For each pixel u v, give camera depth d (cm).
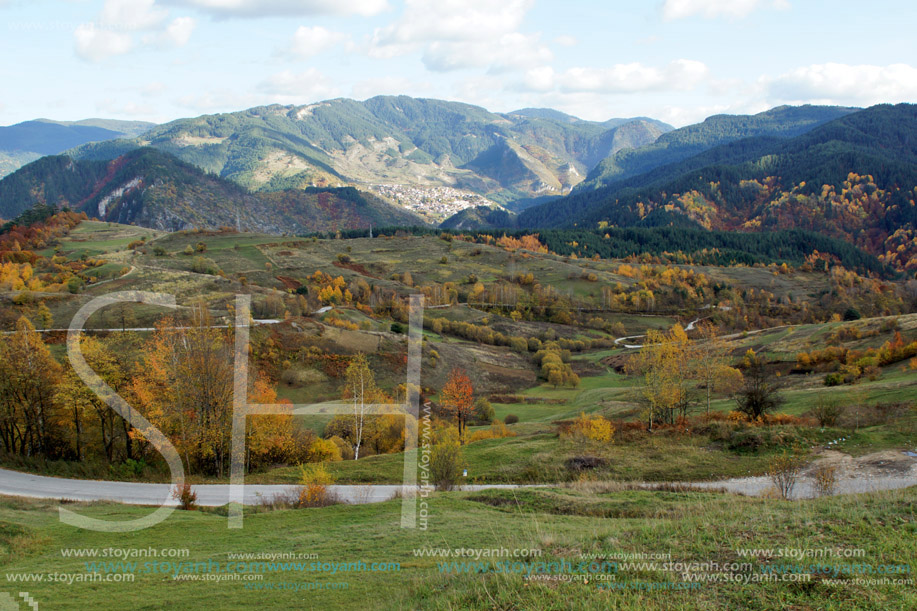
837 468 2980
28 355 4066
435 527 1900
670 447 3719
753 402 4269
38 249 15262
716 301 15838
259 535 1938
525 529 1781
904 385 4650
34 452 4119
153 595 1356
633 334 13412
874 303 13812
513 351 10969
